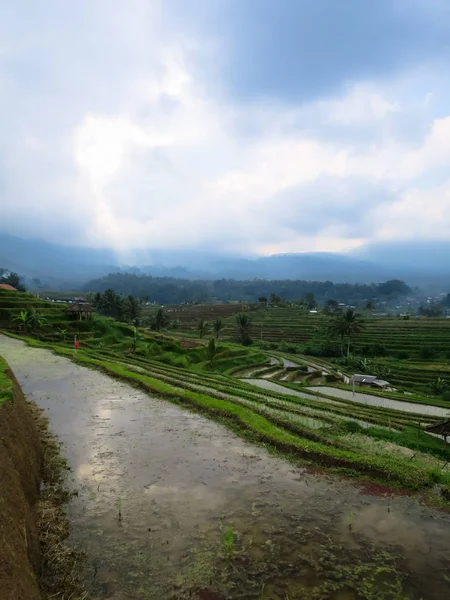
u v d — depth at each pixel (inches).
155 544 344.5
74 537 352.5
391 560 328.5
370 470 492.4
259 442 592.7
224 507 406.9
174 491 438.6
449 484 459.2
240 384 1333.7
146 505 408.5
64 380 977.5
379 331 3902.6
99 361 1208.8
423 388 2437.3
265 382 1691.7
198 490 442.0
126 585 297.1
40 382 948.6
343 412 1082.7
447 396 2160.4
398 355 3260.3
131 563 320.5
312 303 6953.7
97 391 880.3
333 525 377.4
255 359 2309.3
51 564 313.9
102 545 342.3
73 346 1674.5
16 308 2075.5
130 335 2085.4
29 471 400.2
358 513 399.9
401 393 1993.1
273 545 345.1
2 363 636.1
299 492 442.0
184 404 785.6
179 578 304.7
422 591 294.8
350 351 3363.7
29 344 1523.1
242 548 340.5
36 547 308.5
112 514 390.3
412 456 589.9
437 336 3639.3
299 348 3481.8
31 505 373.4
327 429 734.5
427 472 485.7
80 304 2139.5
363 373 2664.9
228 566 318.3
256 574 309.7
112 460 518.0
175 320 4687.5
